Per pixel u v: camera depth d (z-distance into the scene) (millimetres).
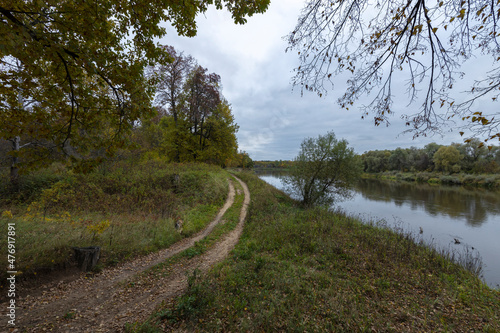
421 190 38188
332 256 8477
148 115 4527
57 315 4699
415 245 10781
